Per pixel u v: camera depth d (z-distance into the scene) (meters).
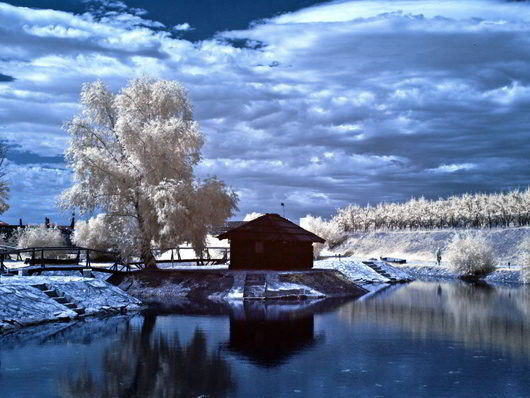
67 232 84.44
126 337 23.75
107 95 46.91
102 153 45.81
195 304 36.56
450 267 68.56
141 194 44.00
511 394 15.41
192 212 44.09
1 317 25.80
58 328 26.08
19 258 52.78
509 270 65.38
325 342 22.89
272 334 24.67
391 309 34.03
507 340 23.39
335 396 15.20
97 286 34.84
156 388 15.92
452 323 28.16
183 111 47.72
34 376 17.19
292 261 48.44
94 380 16.73
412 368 18.36
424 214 144.00
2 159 54.59
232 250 47.66
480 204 132.38
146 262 46.12
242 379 16.91
